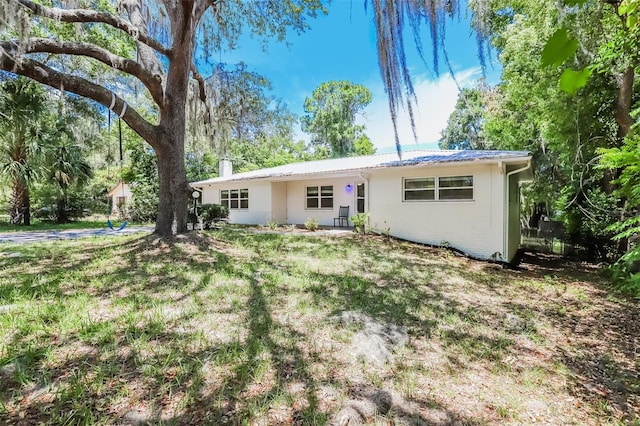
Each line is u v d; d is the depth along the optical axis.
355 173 10.95
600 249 9.70
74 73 9.31
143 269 5.23
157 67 7.88
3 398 2.13
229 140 10.44
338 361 2.90
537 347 3.54
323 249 8.00
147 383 2.38
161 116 7.61
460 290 5.45
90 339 2.90
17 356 2.55
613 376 3.04
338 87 31.53
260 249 7.54
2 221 15.45
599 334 4.00
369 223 10.82
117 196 23.77
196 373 2.53
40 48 5.74
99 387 2.28
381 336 3.42
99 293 4.10
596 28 2.72
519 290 5.82
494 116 14.13
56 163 13.73
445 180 9.41
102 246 7.28
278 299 4.26
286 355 2.92
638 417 2.46
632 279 5.03
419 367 2.93
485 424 2.27
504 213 8.52
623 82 7.15
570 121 8.35
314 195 14.79
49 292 4.06
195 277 4.94
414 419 2.25
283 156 31.73
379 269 6.38
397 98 2.91
